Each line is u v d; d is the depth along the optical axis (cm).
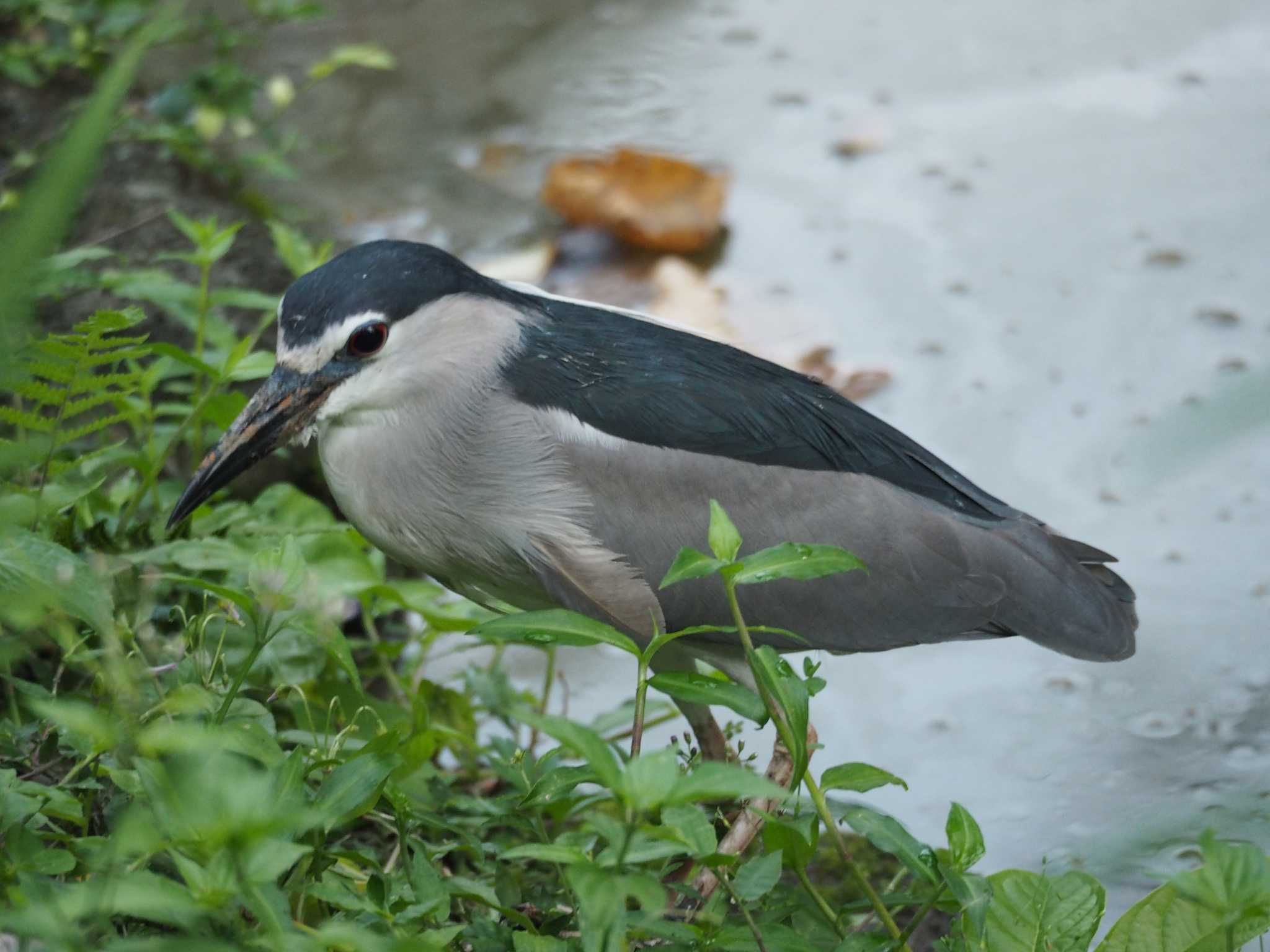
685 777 439
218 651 647
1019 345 1228
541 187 1397
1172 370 1193
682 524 744
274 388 714
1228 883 462
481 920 575
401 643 852
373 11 1614
